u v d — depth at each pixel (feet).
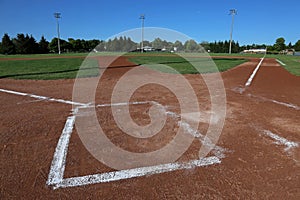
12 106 15.44
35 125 11.64
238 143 9.47
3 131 10.77
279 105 15.55
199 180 6.87
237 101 16.72
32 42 218.59
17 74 33.40
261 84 24.76
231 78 29.68
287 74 34.65
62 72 36.55
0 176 7.04
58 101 16.98
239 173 7.21
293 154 8.45
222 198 6.01
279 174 7.11
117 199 6.04
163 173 7.30
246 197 6.04
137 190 6.43
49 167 7.63
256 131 10.75
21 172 7.29
